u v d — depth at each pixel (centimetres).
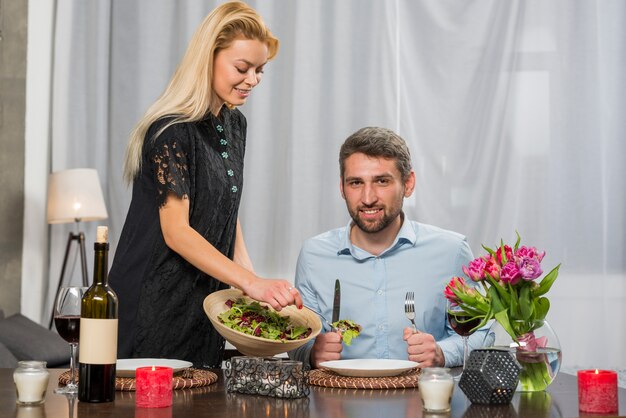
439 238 217
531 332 147
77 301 144
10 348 369
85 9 480
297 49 480
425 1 489
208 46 198
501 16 489
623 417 124
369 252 215
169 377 128
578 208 489
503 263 148
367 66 487
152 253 198
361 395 140
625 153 492
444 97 486
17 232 481
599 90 492
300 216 477
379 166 197
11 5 481
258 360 139
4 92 480
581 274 487
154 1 478
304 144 478
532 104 489
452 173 484
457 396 141
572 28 492
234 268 180
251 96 478
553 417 123
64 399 134
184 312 203
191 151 196
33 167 484
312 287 217
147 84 476
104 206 448
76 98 477
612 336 486
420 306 212
